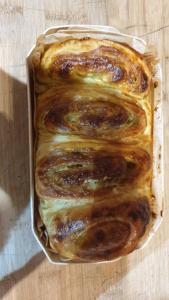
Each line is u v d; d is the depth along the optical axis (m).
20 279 0.21
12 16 0.21
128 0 0.22
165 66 0.22
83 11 0.21
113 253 0.18
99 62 0.18
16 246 0.21
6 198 0.21
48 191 0.18
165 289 0.22
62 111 0.18
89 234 0.18
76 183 0.18
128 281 0.22
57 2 0.21
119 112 0.18
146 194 0.19
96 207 0.18
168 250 0.22
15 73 0.21
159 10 0.22
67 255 0.18
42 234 0.19
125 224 0.18
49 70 0.18
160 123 0.20
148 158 0.19
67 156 0.18
